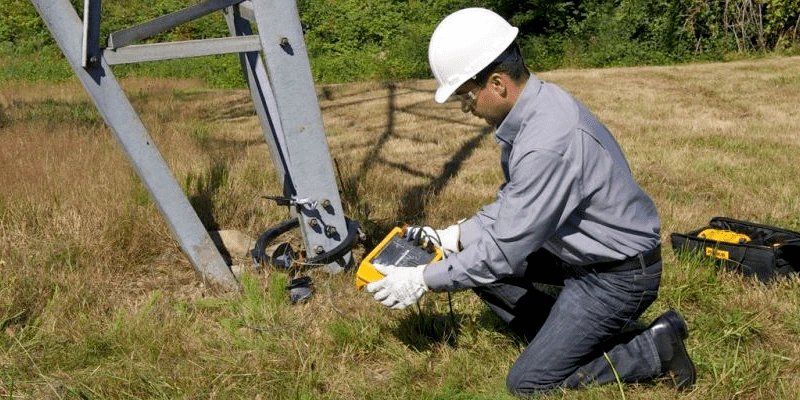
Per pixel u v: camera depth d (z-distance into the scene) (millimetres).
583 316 2906
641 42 19375
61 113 10430
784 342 3543
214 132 9258
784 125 9602
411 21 23109
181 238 4047
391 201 5805
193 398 3082
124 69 20312
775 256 4188
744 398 3045
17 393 3105
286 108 4020
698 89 12836
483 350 3455
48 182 5410
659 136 8773
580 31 19922
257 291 3887
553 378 2990
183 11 3809
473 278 2816
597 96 12102
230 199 5480
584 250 2803
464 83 2705
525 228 2656
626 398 2975
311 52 22266
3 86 16219
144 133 3865
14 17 24750
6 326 3613
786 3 18203
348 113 11188
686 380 3039
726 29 18750
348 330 3527
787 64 15695
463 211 5645
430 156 7891
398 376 3240
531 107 2666
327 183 4199
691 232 4883
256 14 3846
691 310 3939
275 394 3123
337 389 3188
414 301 2908
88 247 4438
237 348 3504
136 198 5211
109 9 25422
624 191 2725
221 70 20297
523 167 2623
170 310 3848
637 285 2857
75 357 3350
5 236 4582
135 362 3342
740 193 6207
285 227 4633
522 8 19875
